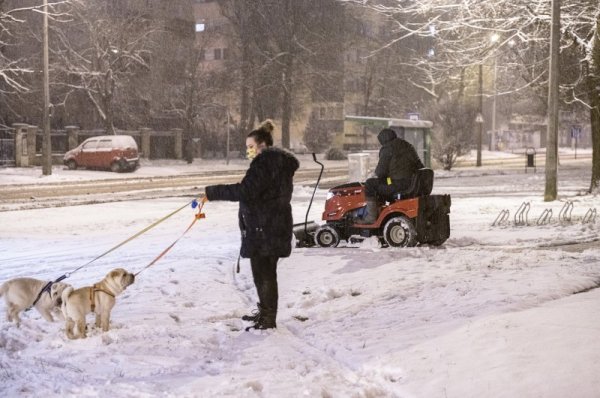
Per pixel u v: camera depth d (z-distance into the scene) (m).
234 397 5.12
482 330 6.42
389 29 63.22
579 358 5.50
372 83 67.69
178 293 9.07
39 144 46.03
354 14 62.56
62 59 46.69
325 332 7.10
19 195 26.66
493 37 25.28
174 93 53.47
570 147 103.62
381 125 32.53
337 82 64.00
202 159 55.56
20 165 41.16
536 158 67.25
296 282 9.96
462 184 33.16
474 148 77.62
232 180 35.78
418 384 5.39
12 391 5.32
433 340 6.39
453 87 54.69
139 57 47.72
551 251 11.60
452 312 7.42
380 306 8.09
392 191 12.59
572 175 40.72
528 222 16.80
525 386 5.09
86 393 5.26
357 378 5.74
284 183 7.14
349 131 72.25
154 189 30.05
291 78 59.59
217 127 59.34
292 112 65.88
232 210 22.39
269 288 7.32
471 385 5.23
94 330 7.27
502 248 12.64
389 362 5.91
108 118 46.75
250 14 58.94
